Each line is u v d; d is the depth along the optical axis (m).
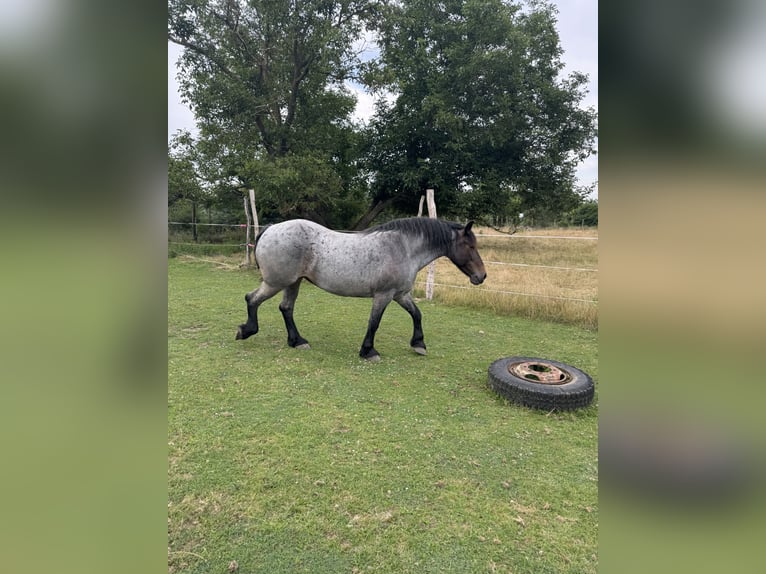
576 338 4.56
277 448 2.27
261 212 11.55
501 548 1.63
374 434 2.45
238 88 9.81
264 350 3.88
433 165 12.00
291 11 9.46
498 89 11.62
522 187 13.10
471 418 2.70
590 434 2.54
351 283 3.62
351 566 1.53
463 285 6.87
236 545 1.61
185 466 2.09
